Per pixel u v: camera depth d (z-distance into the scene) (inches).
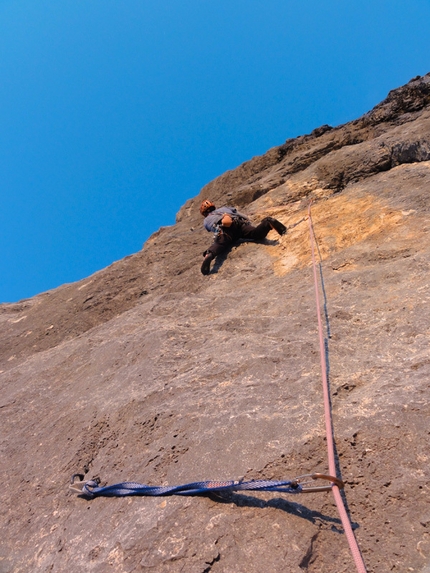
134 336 182.9
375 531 86.4
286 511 92.7
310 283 188.2
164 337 169.8
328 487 92.7
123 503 107.9
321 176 289.3
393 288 160.4
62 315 273.0
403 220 204.7
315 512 92.0
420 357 120.5
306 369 130.9
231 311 189.8
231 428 116.0
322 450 102.6
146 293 258.1
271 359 138.6
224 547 88.4
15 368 215.9
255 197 325.1
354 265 188.4
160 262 286.4
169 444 119.3
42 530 115.1
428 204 207.0
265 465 103.0
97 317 255.4
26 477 135.9
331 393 117.6
